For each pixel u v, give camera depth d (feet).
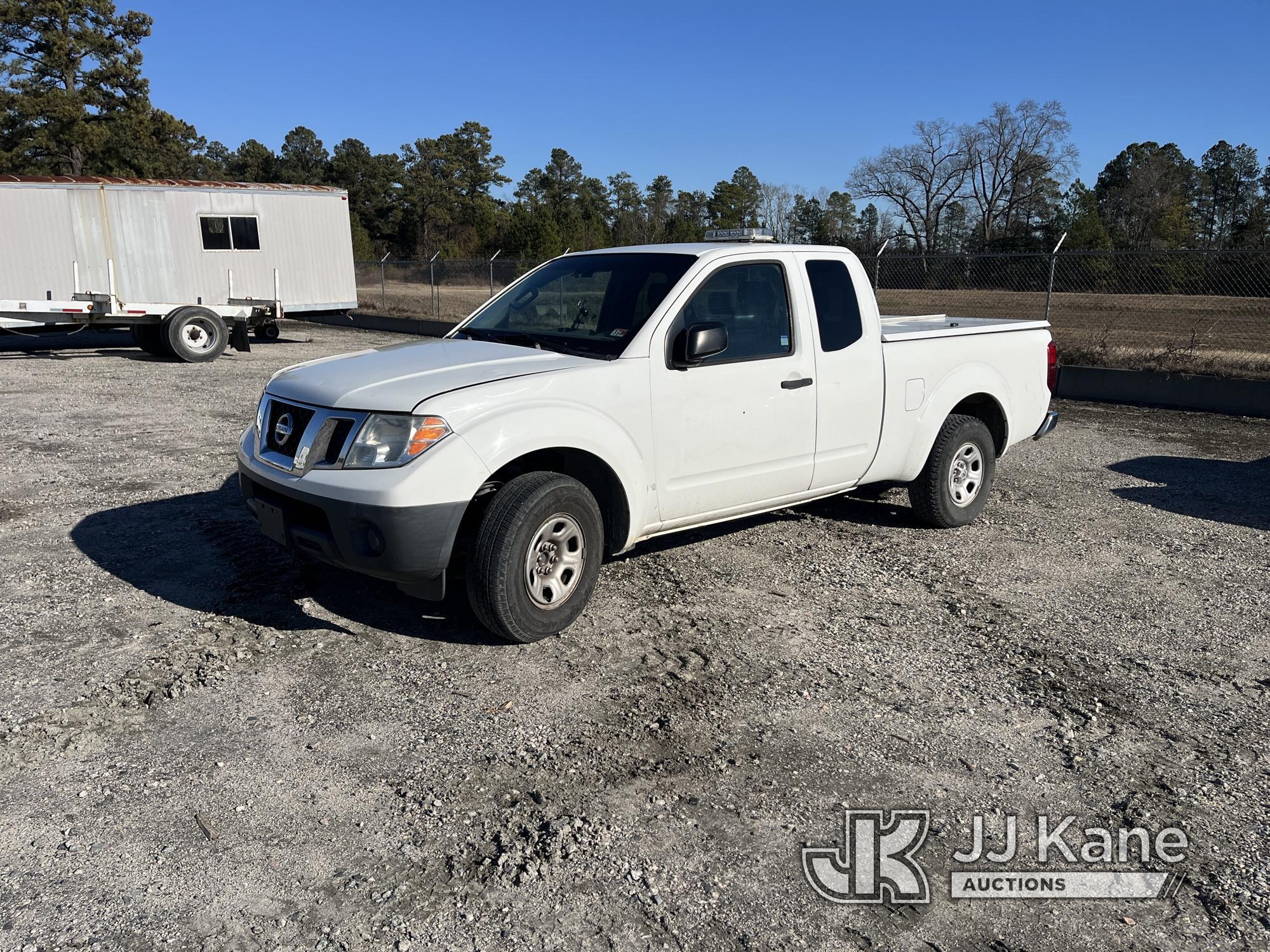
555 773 10.62
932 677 13.24
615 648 13.94
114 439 28.32
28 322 46.29
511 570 13.11
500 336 16.34
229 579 16.24
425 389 13.05
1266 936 8.27
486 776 10.52
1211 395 37.42
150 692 12.25
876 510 21.88
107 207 51.39
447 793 10.17
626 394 14.38
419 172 280.92
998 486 24.58
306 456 13.05
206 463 25.11
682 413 15.11
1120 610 15.88
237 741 11.16
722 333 14.62
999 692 12.81
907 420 18.80
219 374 45.03
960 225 242.17
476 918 8.27
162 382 41.63
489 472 12.81
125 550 17.71
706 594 16.21
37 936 7.91
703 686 12.80
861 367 17.71
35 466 24.34
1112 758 11.18
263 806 9.87
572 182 341.82
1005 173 236.22
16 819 9.54
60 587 15.78
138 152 158.10
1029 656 13.99
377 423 12.75
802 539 19.43
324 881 8.73
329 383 13.71
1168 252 41.88
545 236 149.69
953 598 16.28
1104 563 18.37
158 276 53.78
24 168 150.92
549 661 13.46
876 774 10.75
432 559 12.61
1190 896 8.79
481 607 13.33
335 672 12.96
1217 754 11.30
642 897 8.61
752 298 16.28
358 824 9.59
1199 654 14.17
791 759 11.02
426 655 13.55
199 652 13.42
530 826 9.62
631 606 15.58
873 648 14.16
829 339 17.34
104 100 156.97
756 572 17.39
